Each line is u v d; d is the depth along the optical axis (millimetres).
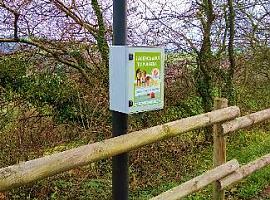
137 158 5508
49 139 5605
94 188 4961
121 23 2639
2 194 4664
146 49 2682
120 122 2795
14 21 5930
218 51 7418
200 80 7270
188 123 3547
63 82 6520
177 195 3488
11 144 5219
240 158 6184
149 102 2748
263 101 8547
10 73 6688
